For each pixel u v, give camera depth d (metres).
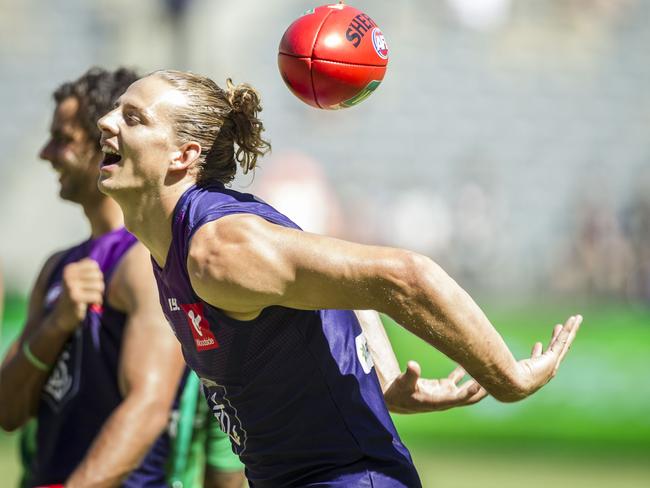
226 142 9.82
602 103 58.84
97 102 13.68
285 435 9.55
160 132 9.47
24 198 51.19
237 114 9.88
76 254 14.26
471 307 8.84
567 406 38.22
